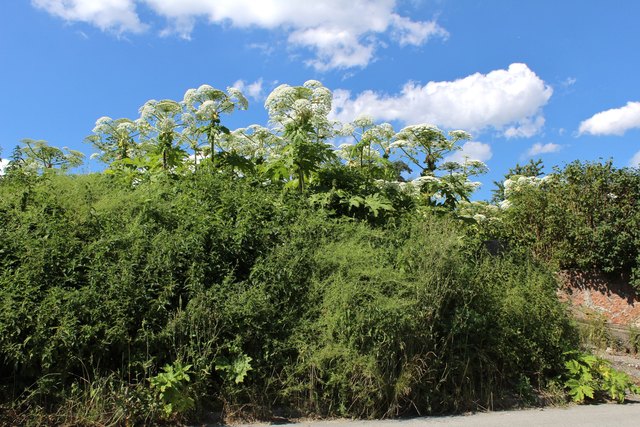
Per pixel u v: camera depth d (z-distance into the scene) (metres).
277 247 5.76
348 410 5.02
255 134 8.45
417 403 5.25
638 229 12.66
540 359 6.10
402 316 5.21
